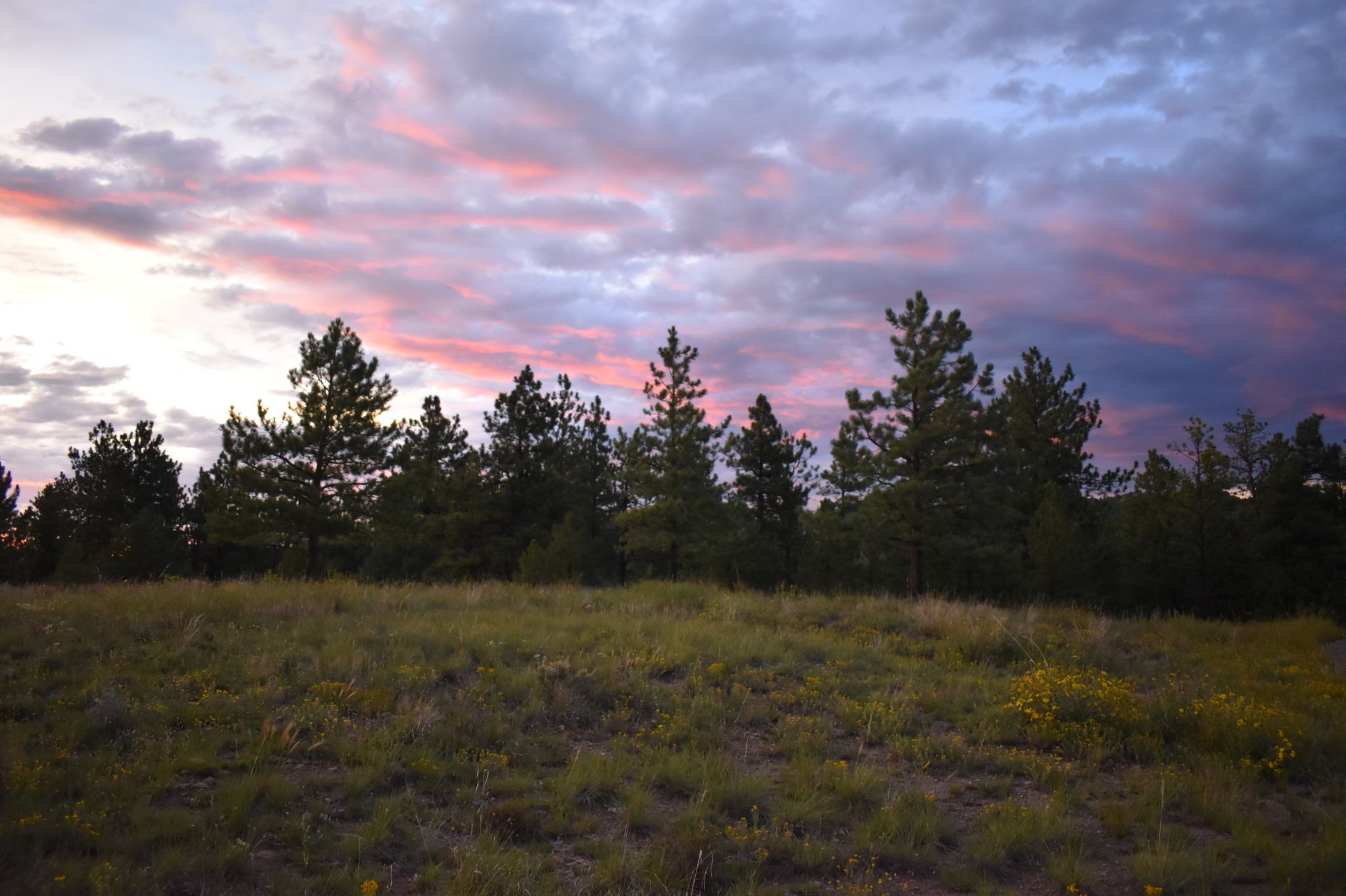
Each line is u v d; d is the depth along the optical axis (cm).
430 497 3888
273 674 784
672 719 767
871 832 551
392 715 708
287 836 491
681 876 480
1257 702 911
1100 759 722
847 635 1243
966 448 2575
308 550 2698
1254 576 3066
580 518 4131
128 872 420
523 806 543
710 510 3145
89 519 4166
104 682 726
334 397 2670
